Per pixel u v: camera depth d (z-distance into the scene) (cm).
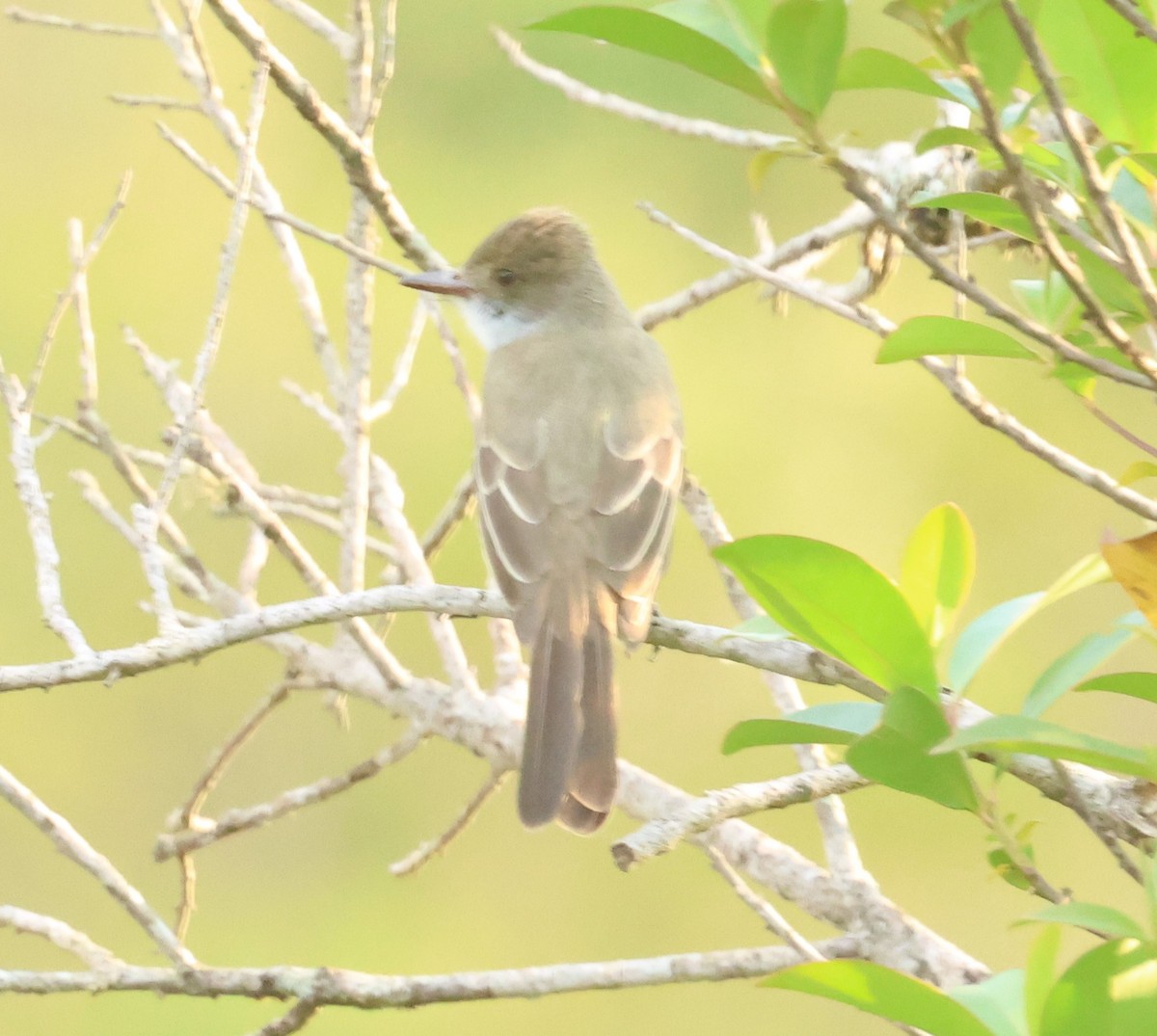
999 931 1309
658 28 541
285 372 1480
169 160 1580
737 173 1584
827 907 751
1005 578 1452
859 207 871
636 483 834
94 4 1638
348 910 1345
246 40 751
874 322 642
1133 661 1255
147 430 1471
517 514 823
